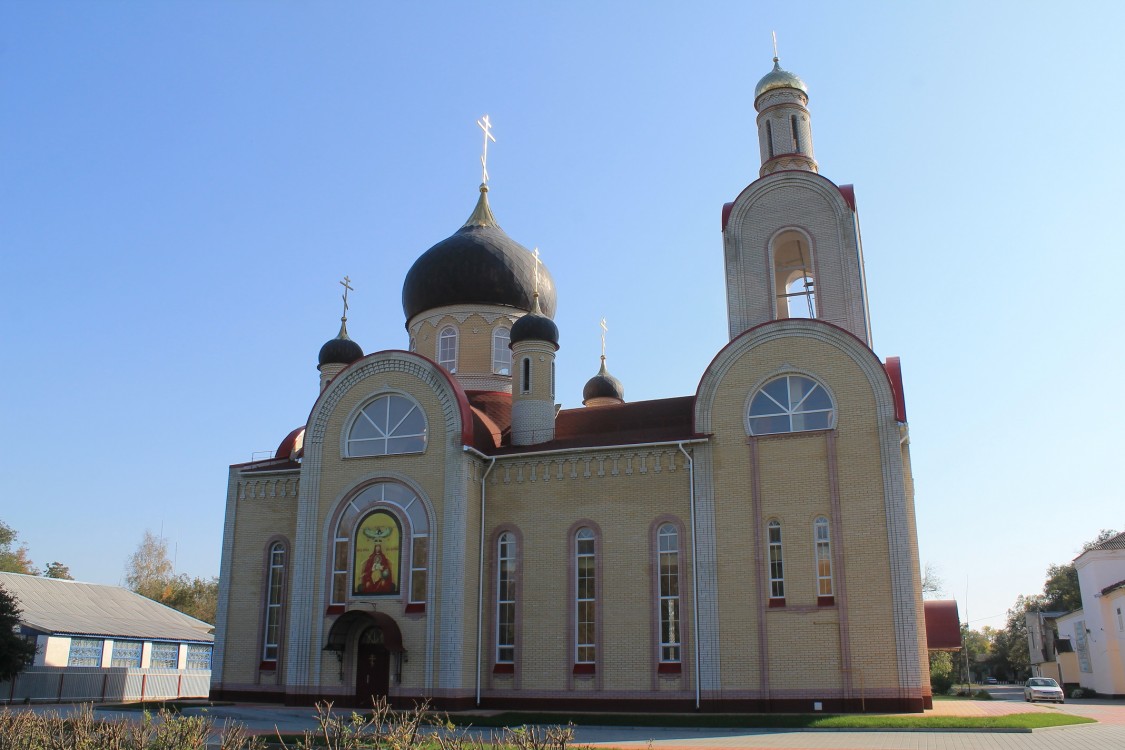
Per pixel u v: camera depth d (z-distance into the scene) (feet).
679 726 83.97
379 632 105.70
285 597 115.44
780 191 115.44
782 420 100.37
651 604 100.07
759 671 93.66
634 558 102.17
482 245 138.31
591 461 106.83
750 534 97.66
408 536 107.34
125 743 48.55
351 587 108.06
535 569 105.81
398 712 95.96
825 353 100.32
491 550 108.17
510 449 112.98
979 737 74.18
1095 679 191.62
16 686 133.49
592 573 104.06
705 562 98.37
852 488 95.30
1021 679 396.57
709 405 103.09
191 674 167.12
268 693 112.27
